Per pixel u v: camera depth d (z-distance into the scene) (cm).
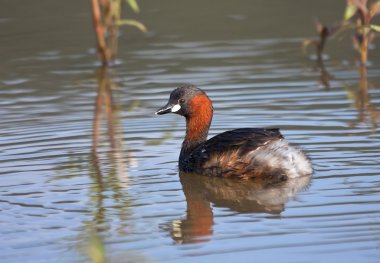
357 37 2012
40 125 1582
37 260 956
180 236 1019
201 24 2391
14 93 1847
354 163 1282
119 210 1122
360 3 1970
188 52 2155
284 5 2523
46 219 1091
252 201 1155
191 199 1167
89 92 1844
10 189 1219
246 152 1261
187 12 2503
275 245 973
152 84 1881
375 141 1391
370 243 964
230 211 1113
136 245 993
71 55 2162
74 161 1352
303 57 2091
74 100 1777
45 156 1383
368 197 1127
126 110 1684
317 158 1315
